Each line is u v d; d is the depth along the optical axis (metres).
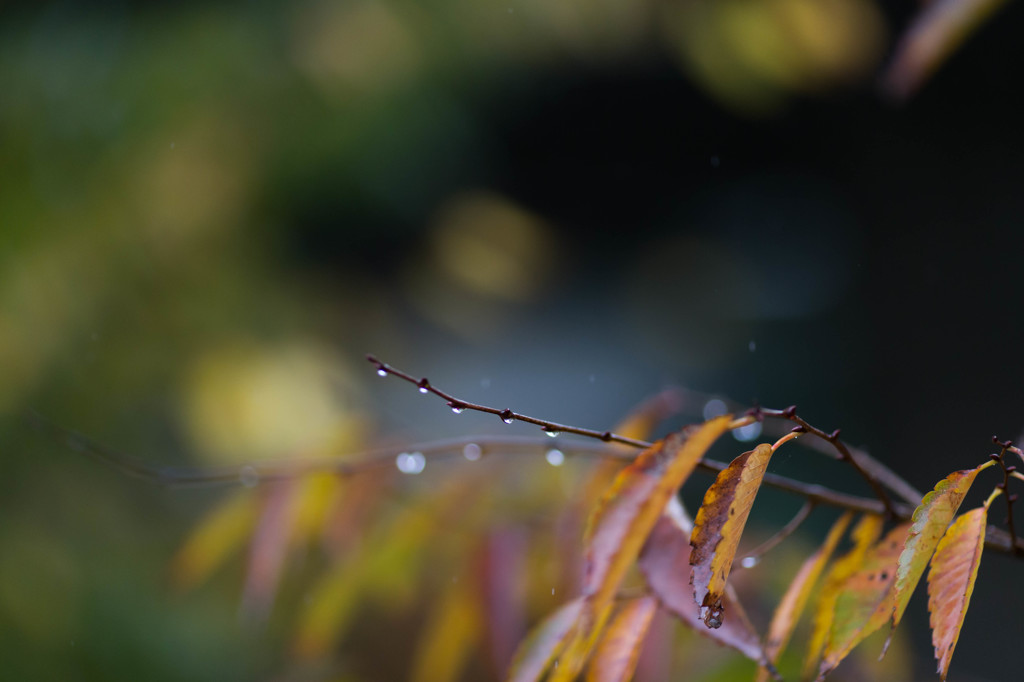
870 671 1.01
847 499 0.84
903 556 0.76
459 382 4.80
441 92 2.38
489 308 2.34
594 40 1.74
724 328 5.52
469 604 0.94
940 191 4.73
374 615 1.24
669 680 0.96
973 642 3.34
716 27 1.41
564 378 5.23
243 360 1.82
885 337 4.81
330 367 1.88
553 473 1.08
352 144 2.30
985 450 4.19
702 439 0.80
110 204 2.10
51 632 1.77
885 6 1.77
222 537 0.97
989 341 4.45
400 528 0.99
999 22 4.03
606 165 5.74
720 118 5.18
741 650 0.81
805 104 4.88
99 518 1.97
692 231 6.07
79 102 2.11
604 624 0.83
